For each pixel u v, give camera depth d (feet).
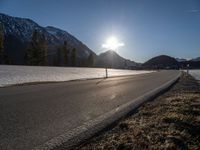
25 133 18.26
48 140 16.99
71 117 24.20
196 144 16.93
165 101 36.88
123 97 40.93
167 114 25.81
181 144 16.57
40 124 20.92
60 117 23.88
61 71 149.69
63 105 30.40
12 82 65.31
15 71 114.52
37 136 17.72
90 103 33.12
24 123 20.97
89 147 15.97
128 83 74.74
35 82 66.90
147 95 44.83
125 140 17.30
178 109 28.96
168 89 59.82
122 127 21.44
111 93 46.01
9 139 16.79
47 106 29.12
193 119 23.90
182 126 20.95
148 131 19.51
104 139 17.81
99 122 22.90
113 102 35.04
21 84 59.16
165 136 18.11
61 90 47.55
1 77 76.89
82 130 19.97
